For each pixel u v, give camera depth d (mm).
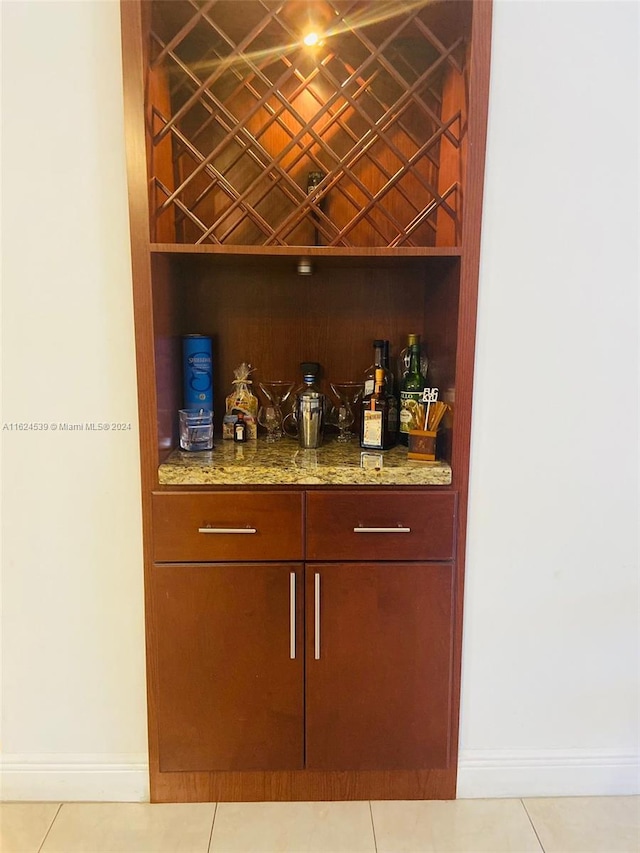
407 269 1566
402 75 1452
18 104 1200
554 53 1206
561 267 1283
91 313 1274
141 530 1357
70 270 1259
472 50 1179
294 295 1579
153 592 1339
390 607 1354
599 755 1496
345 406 1585
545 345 1311
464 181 1232
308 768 1420
